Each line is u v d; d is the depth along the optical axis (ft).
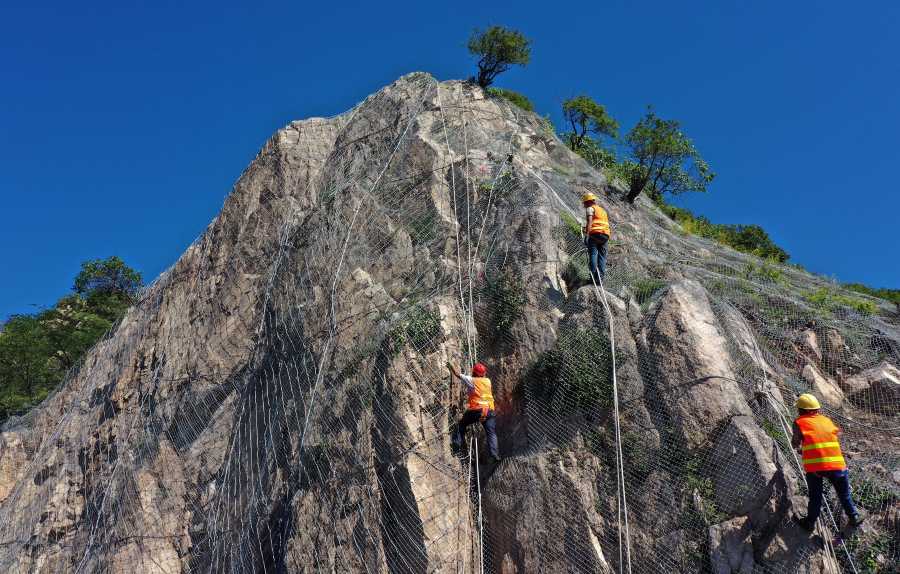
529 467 30.83
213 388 47.09
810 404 26.58
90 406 56.03
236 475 40.86
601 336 32.78
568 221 40.32
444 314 36.65
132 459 47.44
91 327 85.71
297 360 41.60
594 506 28.99
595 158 60.54
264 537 36.47
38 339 81.46
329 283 43.29
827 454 25.48
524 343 34.81
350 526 32.42
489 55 57.47
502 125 52.80
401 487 31.89
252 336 47.96
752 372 31.71
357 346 38.34
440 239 41.78
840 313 37.40
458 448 32.83
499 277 37.70
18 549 49.73
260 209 55.01
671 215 62.75
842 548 25.53
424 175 45.80
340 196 48.14
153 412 49.47
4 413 72.49
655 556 27.07
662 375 30.83
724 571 25.72
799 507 26.37
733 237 65.82
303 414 38.37
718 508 27.17
